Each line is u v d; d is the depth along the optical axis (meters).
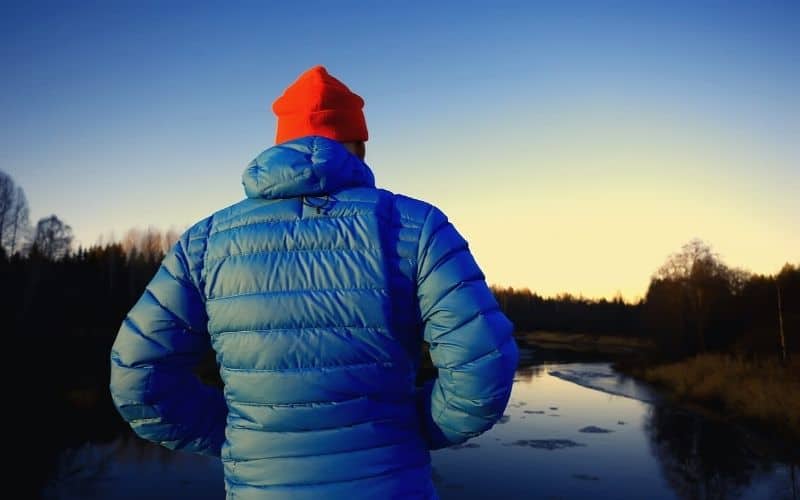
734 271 40.56
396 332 1.15
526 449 16.09
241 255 1.21
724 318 37.28
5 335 26.97
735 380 24.16
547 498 11.88
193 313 1.25
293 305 1.14
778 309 33.50
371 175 1.38
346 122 1.45
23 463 13.48
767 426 17.78
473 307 1.12
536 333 87.44
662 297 43.47
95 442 15.82
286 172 1.21
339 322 1.13
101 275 44.12
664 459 14.97
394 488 1.09
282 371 1.13
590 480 13.20
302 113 1.43
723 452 15.55
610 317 88.44
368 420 1.12
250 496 1.12
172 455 14.79
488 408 1.11
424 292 1.16
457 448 16.20
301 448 1.11
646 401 25.22
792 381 21.58
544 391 28.81
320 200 1.22
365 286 1.14
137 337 1.23
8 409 18.20
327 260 1.16
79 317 35.69
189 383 1.29
